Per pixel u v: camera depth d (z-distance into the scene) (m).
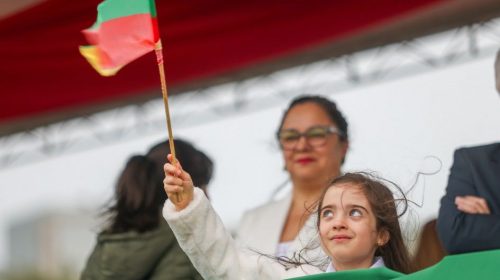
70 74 21.69
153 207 12.88
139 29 9.86
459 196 11.62
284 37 20.70
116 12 9.92
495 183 11.68
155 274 12.72
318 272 10.41
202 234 9.70
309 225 12.05
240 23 20.52
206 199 9.72
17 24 20.03
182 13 20.17
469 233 10.67
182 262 12.59
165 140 13.68
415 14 23.47
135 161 13.16
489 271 8.63
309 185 14.05
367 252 10.06
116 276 12.71
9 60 21.14
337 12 20.19
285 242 13.62
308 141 14.16
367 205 10.11
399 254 10.22
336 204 10.15
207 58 21.19
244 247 13.16
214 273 9.80
